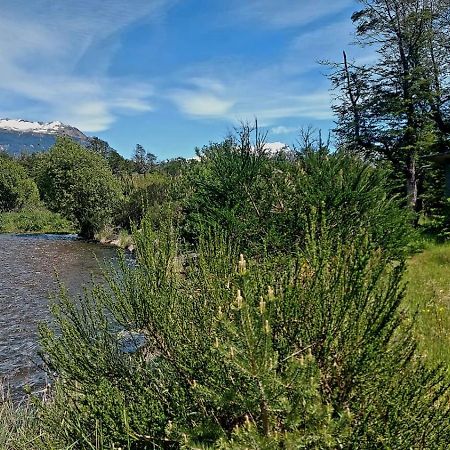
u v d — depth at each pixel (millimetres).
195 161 13570
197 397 3023
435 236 15266
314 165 9867
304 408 2369
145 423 3070
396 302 2826
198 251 3912
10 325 11922
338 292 2891
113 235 33688
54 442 3480
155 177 32656
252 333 2334
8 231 46719
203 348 3164
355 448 2498
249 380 2590
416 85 22500
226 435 2639
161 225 4125
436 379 2941
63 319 3871
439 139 23750
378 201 9859
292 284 3107
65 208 39406
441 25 23766
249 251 6699
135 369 3527
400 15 23406
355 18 24438
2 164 61156
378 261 3137
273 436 2357
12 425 4309
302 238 7051
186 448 2646
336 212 8703
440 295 7957
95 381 3496
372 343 2709
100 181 37375
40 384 8195
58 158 39906
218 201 9320
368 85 24344
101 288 3990
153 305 3426
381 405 2615
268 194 9031
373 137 23734
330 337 2771
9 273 19266
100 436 3182
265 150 9930
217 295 3291
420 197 21281
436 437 2553
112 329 3922
